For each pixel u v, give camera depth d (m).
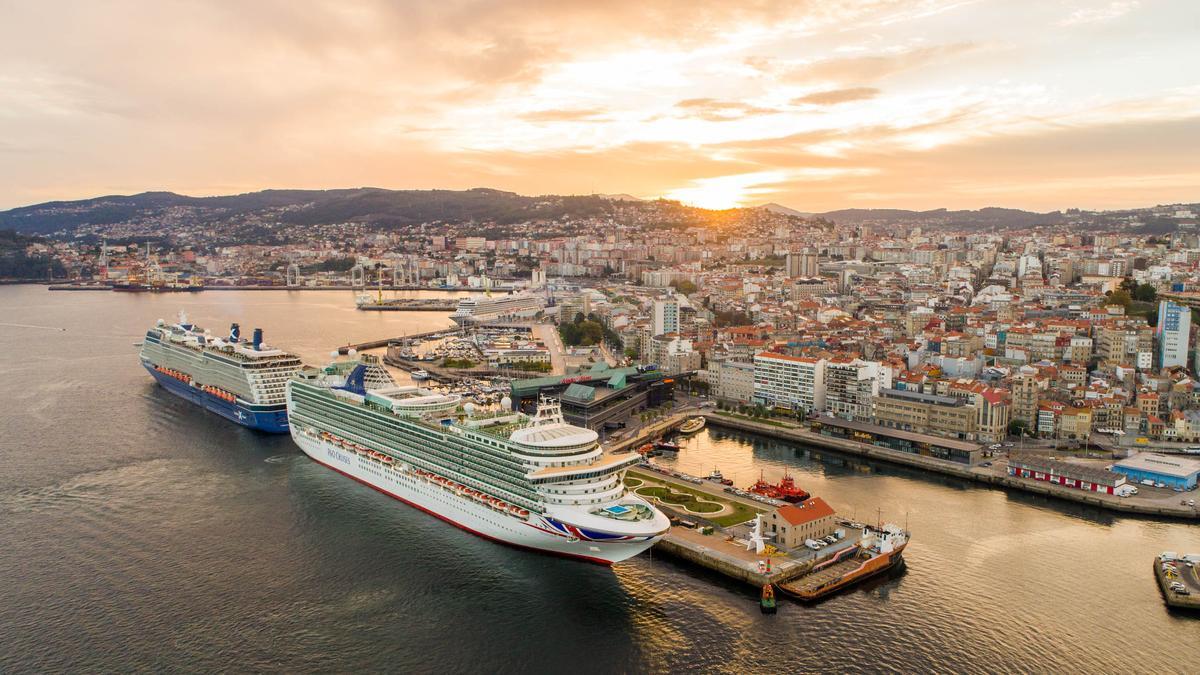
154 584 174.50
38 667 144.12
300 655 148.38
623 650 150.88
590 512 178.62
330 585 174.75
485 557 189.25
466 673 143.50
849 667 145.25
